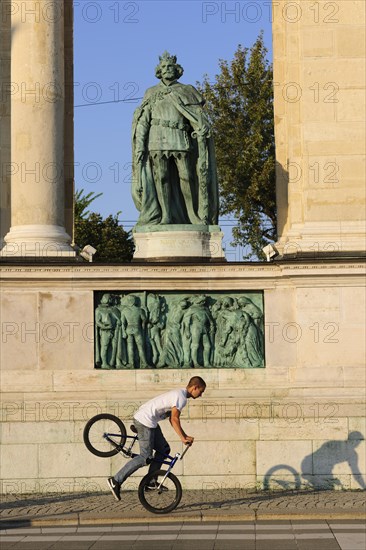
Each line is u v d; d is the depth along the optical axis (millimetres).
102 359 23031
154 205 24656
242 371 22938
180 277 23141
